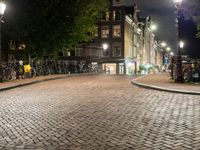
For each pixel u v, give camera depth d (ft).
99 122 32.04
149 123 31.14
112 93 57.11
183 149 22.08
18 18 124.16
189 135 26.07
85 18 145.69
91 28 154.61
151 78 97.09
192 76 74.95
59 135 26.89
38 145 23.84
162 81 80.07
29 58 132.46
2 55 131.75
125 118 33.88
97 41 241.14
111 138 25.52
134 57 276.82
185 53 97.25
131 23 267.39
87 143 24.16
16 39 130.52
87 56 238.89
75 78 110.93
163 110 38.52
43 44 132.16
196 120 32.32
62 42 139.03
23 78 102.22
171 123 30.99
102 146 23.21
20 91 64.34
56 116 35.78
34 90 65.98
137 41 295.48
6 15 122.83
